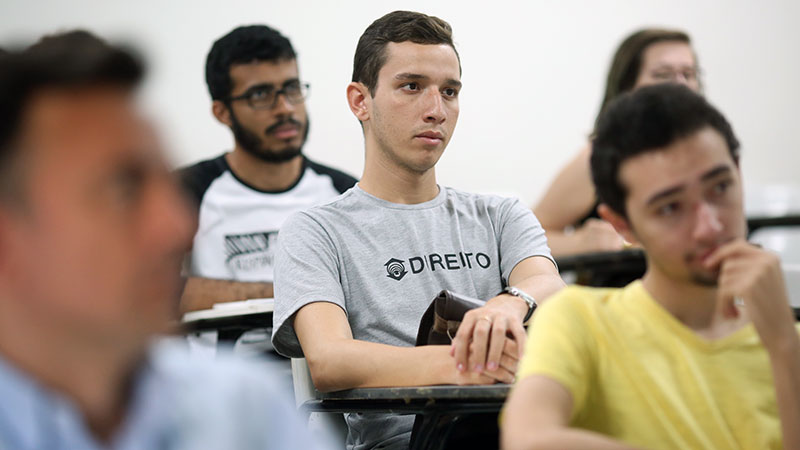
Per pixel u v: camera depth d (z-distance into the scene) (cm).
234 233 414
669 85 152
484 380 213
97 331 77
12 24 575
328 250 263
